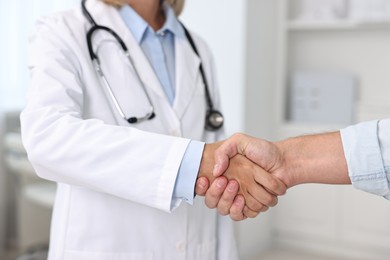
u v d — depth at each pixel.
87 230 1.02
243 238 2.75
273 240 3.07
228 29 2.68
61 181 0.95
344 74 2.86
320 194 2.86
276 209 3.02
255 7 2.72
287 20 2.98
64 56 0.98
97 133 0.88
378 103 2.82
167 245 1.07
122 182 0.86
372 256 2.78
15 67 3.00
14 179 3.09
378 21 2.68
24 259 2.27
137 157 0.86
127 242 1.03
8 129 3.01
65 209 1.04
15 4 2.95
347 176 0.87
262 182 0.91
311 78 2.91
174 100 1.14
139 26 1.13
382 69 2.95
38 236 3.09
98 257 1.01
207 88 1.25
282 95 2.99
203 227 1.16
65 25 1.04
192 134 1.15
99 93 1.02
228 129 2.73
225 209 0.95
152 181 0.86
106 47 1.08
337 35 3.05
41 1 2.99
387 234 2.71
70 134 0.87
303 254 2.92
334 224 2.84
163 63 1.17
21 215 3.01
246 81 2.69
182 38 1.23
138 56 1.11
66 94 0.93
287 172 0.90
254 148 0.92
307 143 0.91
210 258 1.17
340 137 0.89
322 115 2.90
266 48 2.88
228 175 0.94
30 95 0.94
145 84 1.10
